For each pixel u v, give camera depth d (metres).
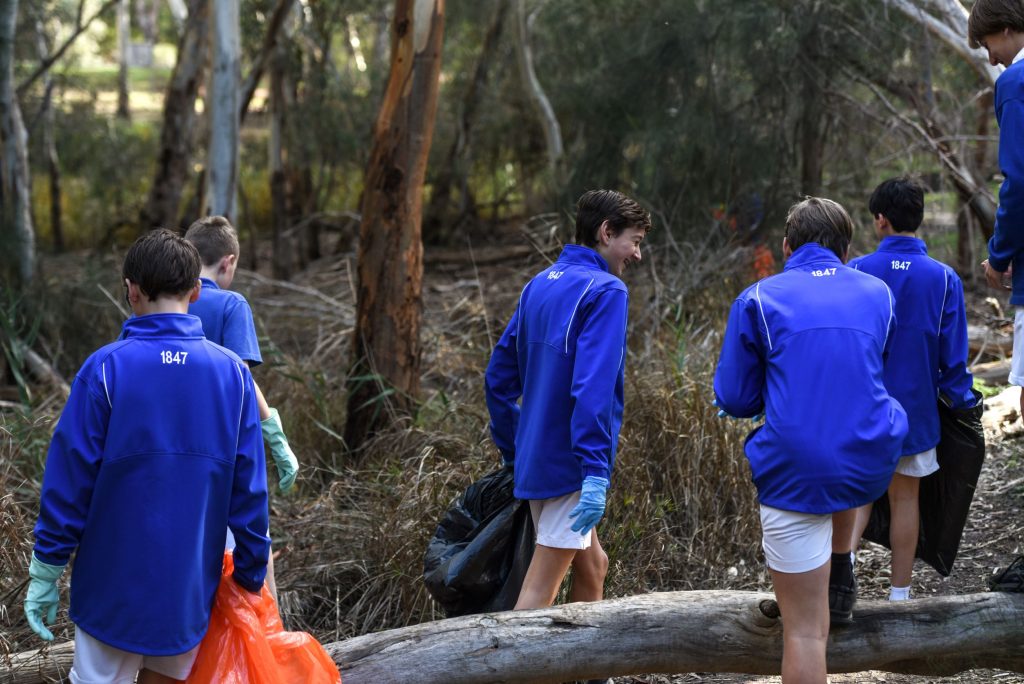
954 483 3.67
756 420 5.22
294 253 13.69
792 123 9.70
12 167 9.09
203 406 2.57
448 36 13.56
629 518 4.38
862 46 8.74
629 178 10.40
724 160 9.33
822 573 2.70
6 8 9.18
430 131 5.87
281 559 4.64
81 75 15.29
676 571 4.59
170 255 2.62
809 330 2.75
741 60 9.45
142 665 2.63
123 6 20.28
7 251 8.87
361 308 5.95
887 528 3.86
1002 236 3.04
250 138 15.34
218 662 2.62
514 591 3.35
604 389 3.00
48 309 8.52
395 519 4.45
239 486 2.63
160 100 23.41
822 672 2.69
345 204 14.85
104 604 2.51
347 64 14.09
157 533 2.50
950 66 8.85
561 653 3.06
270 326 8.70
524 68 11.34
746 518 4.86
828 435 2.64
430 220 13.51
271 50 11.49
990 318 7.87
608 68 10.08
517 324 3.41
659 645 3.08
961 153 7.93
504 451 3.54
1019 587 3.19
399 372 5.92
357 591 4.48
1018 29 3.03
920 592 4.29
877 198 3.71
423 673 3.02
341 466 5.85
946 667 3.17
